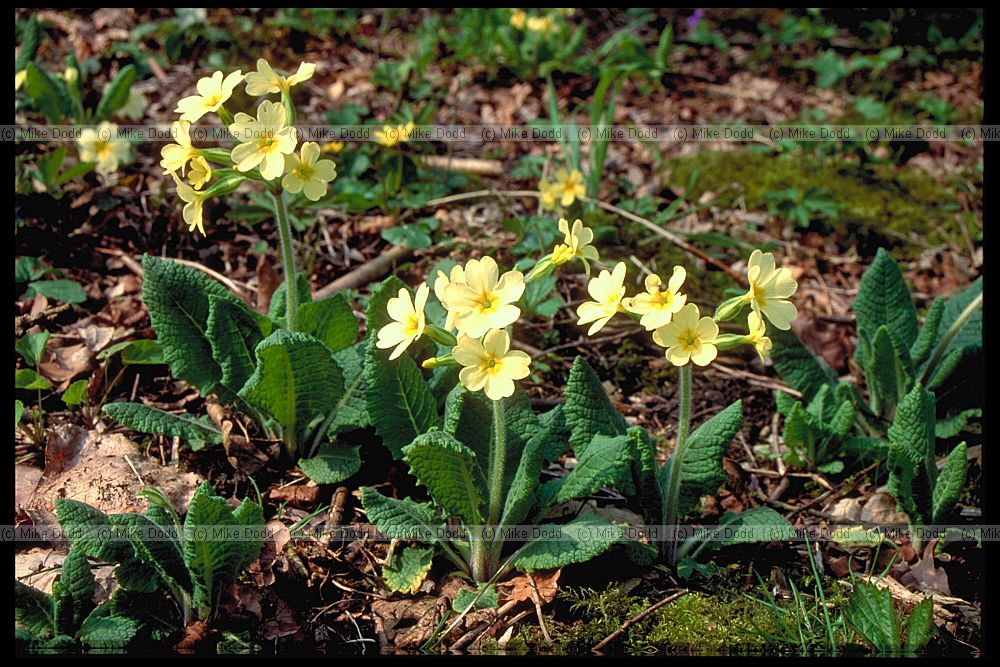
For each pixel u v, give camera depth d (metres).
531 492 0.66
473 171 1.00
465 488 0.66
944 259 0.93
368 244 0.90
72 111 0.92
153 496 0.65
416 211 0.94
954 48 1.36
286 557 0.68
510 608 0.67
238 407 0.72
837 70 1.26
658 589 0.68
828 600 0.68
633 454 0.66
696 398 0.81
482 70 1.25
